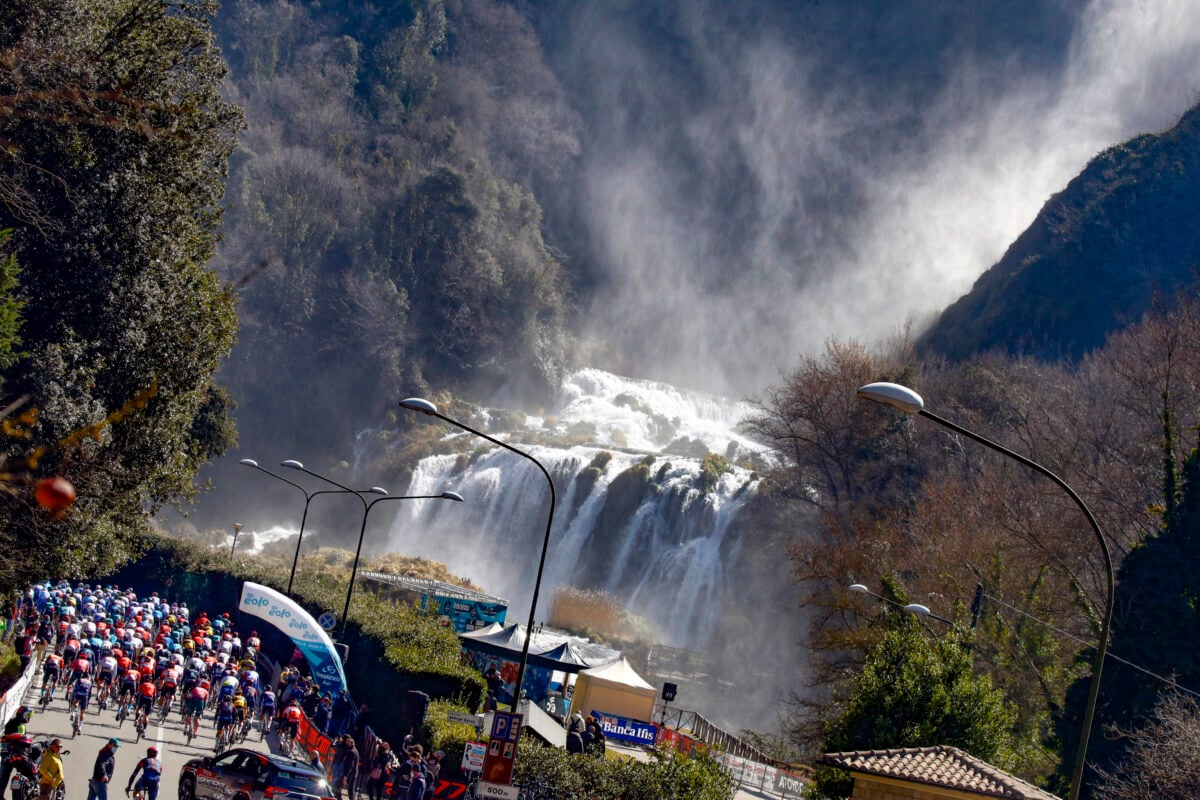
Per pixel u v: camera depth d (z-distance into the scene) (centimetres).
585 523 10769
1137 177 11788
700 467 10556
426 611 5097
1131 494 5412
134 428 3347
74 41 2552
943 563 4894
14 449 2459
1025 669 4341
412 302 15350
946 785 2327
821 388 7650
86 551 3247
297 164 14875
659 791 2623
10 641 3800
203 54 3244
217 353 3719
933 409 7875
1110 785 3384
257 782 2188
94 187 2927
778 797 4162
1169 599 3875
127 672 3197
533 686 4359
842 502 7444
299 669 4497
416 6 19550
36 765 2077
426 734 3034
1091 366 8194
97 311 3061
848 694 4903
